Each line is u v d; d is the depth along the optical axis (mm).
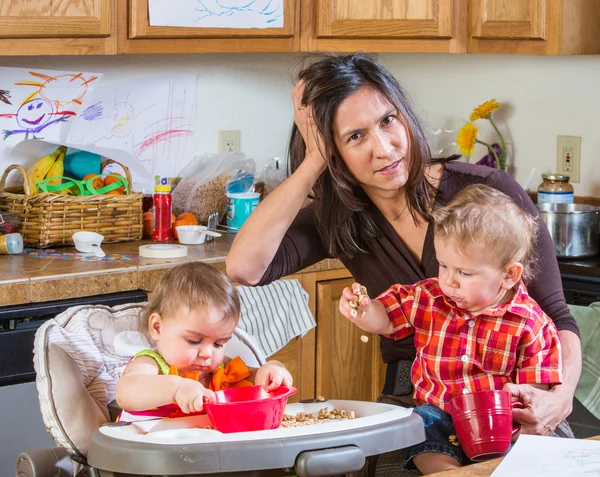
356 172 1711
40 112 2982
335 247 1884
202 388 1425
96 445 1272
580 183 3164
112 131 3125
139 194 2963
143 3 2615
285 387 1562
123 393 1476
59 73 3000
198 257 2715
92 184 2996
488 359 1646
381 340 1886
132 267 2555
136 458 1223
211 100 3330
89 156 3080
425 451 1633
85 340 1712
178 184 3230
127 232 2938
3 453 2348
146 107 3188
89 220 2855
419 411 1647
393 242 1839
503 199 1640
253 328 2684
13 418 2354
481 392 1448
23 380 2367
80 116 3055
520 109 3293
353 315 1660
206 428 1411
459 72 3430
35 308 2379
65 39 2547
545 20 2844
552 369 1634
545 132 3236
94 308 1773
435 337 1672
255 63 3402
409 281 1844
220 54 3324
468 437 1451
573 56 3127
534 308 1671
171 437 1315
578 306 2410
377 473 1753
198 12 2688
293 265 1882
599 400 2299
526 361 1641
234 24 2746
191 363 1571
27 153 2996
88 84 3057
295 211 1783
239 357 1641
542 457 1314
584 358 2346
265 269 1816
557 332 1694
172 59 3221
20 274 2432
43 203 2766
